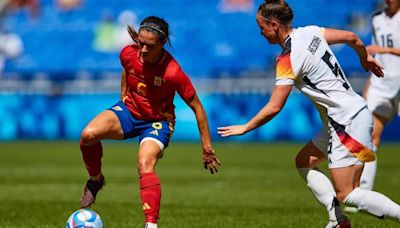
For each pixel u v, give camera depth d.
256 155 68.00
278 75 22.03
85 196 26.00
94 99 87.06
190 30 101.50
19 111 89.56
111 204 36.47
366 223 28.95
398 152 69.88
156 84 23.64
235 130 22.12
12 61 103.06
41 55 103.38
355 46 23.19
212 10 103.88
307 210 33.47
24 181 48.41
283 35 22.48
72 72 100.62
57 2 109.12
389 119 38.25
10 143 83.88
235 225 28.56
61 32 105.31
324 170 54.81
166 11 104.88
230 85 83.69
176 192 41.88
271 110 21.95
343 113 22.08
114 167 58.91
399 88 37.41
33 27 106.75
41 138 88.69
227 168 57.03
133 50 23.94
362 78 82.31
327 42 22.66
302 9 99.56
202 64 98.12
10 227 28.41
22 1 109.38
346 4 99.00
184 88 23.44
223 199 38.31
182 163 61.78
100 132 24.00
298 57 21.89
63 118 88.06
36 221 30.31
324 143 23.83
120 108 24.53
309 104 80.38
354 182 22.28
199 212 33.00
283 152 70.56
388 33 37.25
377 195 21.97
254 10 102.31
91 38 103.31
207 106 84.88
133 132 24.48
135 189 43.84
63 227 28.45
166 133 24.02
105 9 106.44
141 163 22.91
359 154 21.98
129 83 24.11
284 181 47.72
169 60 23.56
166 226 28.28
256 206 35.25
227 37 99.56
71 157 67.12
